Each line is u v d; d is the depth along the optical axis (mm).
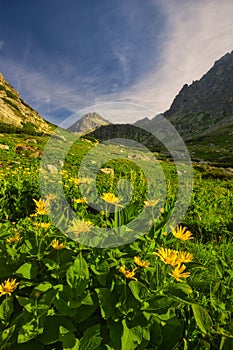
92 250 2246
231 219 5711
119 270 1966
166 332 1816
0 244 2602
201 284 2557
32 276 2111
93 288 2074
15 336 1779
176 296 1875
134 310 1815
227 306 2217
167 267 1885
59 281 2088
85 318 1859
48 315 1839
